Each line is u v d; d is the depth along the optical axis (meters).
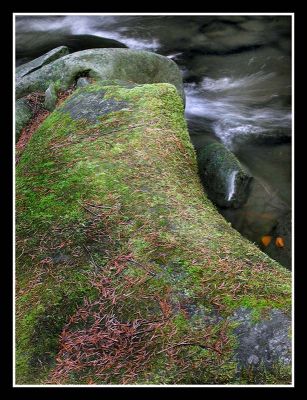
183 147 5.07
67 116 5.52
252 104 8.35
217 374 3.21
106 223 4.11
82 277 3.77
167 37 10.02
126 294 3.62
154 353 3.34
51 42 9.62
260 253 3.92
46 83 6.69
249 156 6.94
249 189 5.64
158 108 5.34
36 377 3.28
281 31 10.11
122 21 10.28
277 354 3.22
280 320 3.35
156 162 4.72
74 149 4.98
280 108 8.23
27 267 3.94
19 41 9.62
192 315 3.46
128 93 5.57
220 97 8.55
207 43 9.89
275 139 7.34
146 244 3.90
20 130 6.20
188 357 3.29
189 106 8.26
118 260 3.84
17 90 6.72
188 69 9.29
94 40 9.73
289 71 9.19
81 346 3.43
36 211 4.37
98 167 4.66
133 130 5.07
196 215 4.21
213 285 3.59
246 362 3.22
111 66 6.60
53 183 4.62
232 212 5.48
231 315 3.42
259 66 9.33
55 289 3.72
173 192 4.41
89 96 5.70
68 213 4.27
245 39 9.97
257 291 3.53
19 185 4.75
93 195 4.38
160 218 4.11
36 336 3.48
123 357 3.35
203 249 3.85
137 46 9.76
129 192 4.36
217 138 7.33
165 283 3.64
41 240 4.11
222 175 5.66
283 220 5.43
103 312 3.56
